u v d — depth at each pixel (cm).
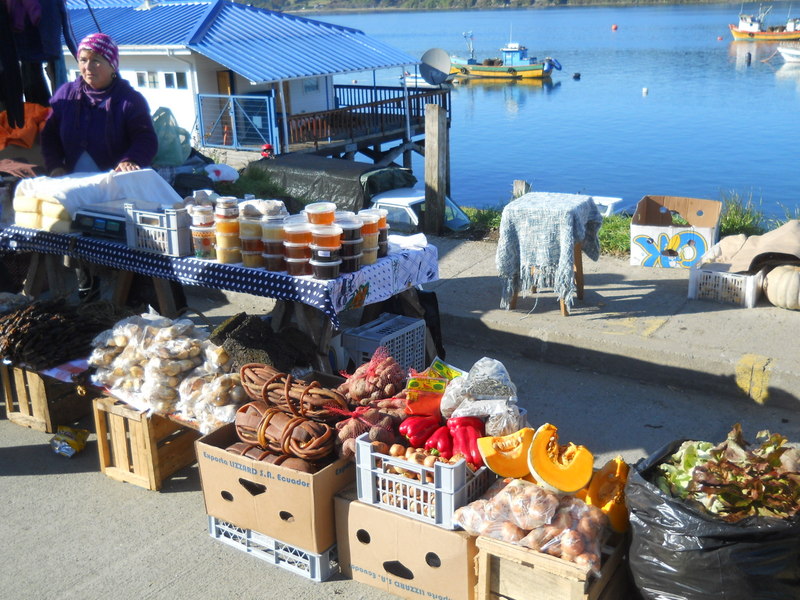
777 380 551
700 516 307
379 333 546
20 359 521
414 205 1036
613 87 7438
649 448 509
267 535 400
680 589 315
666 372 594
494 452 359
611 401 576
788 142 4669
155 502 465
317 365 500
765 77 7762
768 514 310
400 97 2322
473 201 3325
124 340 485
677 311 675
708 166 4081
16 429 555
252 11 2380
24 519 452
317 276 462
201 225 512
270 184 1166
